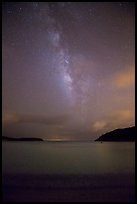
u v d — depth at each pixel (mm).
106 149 54344
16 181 16406
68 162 28766
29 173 20203
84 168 23203
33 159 32531
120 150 49219
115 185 14891
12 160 31031
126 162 28016
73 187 14414
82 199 11516
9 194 12492
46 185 14945
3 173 19953
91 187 14227
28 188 14102
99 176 18281
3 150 51750
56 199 11500
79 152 46844
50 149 58969
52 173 20047
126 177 17797
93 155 38875
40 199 11500
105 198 11688
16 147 66438
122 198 11695
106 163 27000
